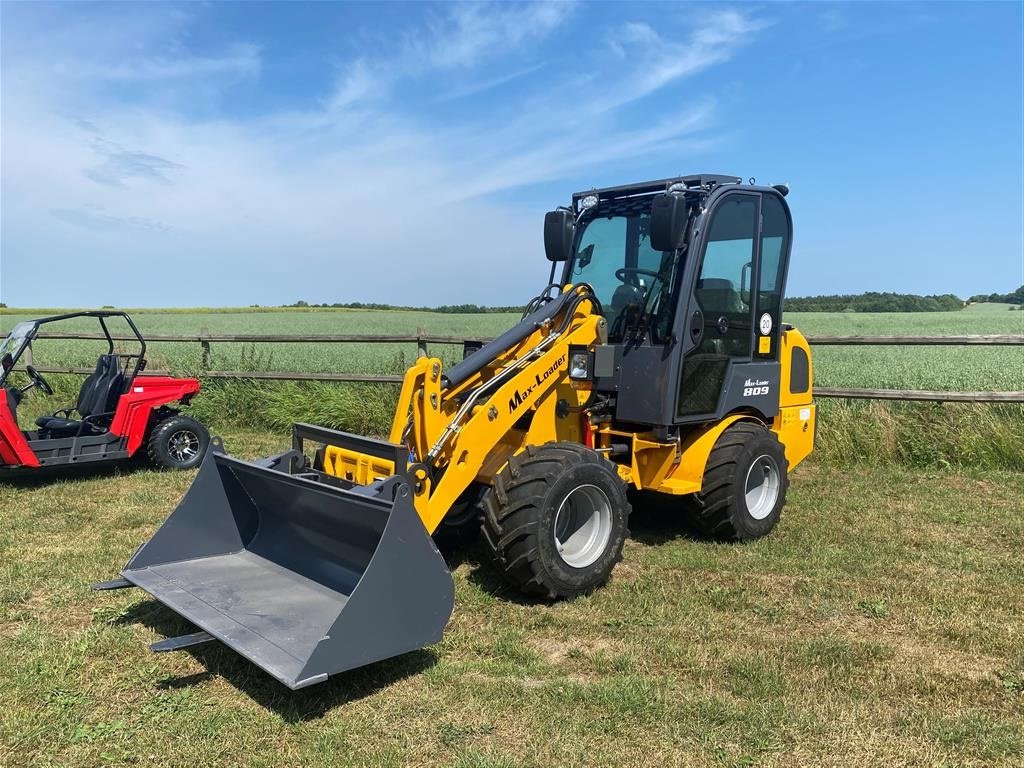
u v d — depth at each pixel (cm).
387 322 2725
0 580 462
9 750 292
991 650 386
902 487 716
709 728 311
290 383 1045
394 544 329
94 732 303
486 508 430
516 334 463
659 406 505
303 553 412
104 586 388
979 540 567
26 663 357
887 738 305
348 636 313
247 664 359
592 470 436
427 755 292
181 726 307
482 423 432
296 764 286
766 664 364
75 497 664
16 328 733
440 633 346
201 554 424
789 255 596
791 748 298
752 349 573
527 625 408
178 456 787
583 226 572
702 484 543
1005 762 290
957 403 821
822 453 822
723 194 516
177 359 1239
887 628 413
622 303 536
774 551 535
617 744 300
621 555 460
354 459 423
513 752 294
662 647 383
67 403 1116
